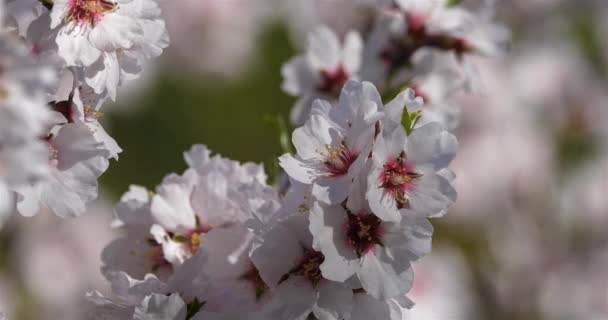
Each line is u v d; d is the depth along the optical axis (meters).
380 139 0.94
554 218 1.75
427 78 1.15
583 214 1.76
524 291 1.71
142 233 1.01
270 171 1.04
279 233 0.96
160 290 0.98
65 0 0.95
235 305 0.98
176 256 1.00
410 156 0.94
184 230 1.00
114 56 0.96
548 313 1.71
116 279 0.98
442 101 1.15
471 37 1.15
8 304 1.47
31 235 1.52
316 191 0.94
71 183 0.95
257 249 0.96
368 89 0.95
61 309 1.51
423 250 0.94
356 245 0.94
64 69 0.97
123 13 0.97
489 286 1.71
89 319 1.00
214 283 0.98
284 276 0.96
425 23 1.15
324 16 1.56
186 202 1.00
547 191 1.75
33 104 0.87
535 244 1.74
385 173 0.94
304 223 0.95
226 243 0.98
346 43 1.16
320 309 0.95
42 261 1.51
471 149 1.72
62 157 0.95
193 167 1.02
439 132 0.94
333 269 0.94
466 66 1.15
